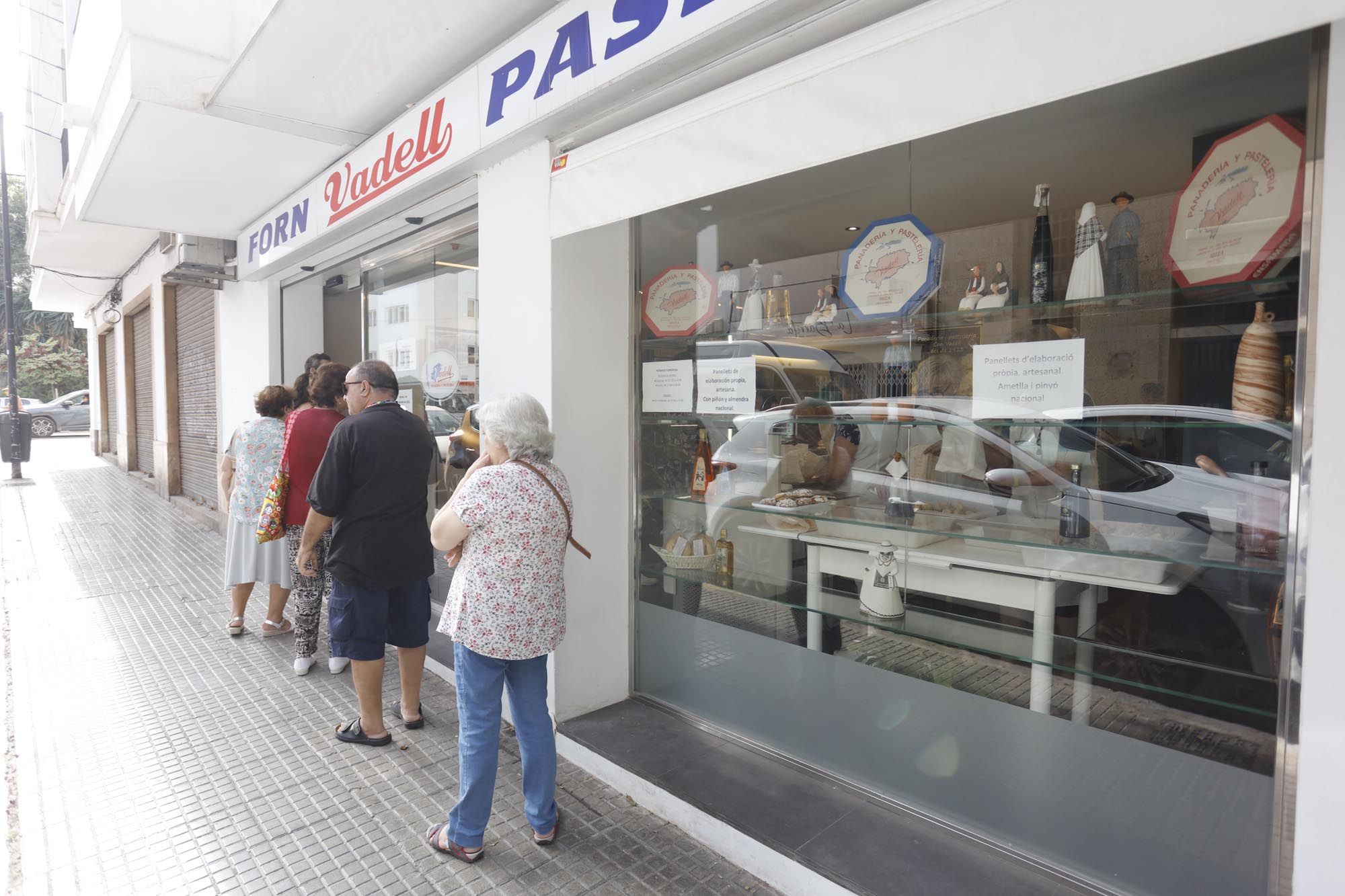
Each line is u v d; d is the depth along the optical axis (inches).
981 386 99.2
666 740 124.8
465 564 95.2
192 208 229.3
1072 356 90.4
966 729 100.1
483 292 141.8
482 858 100.3
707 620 130.6
